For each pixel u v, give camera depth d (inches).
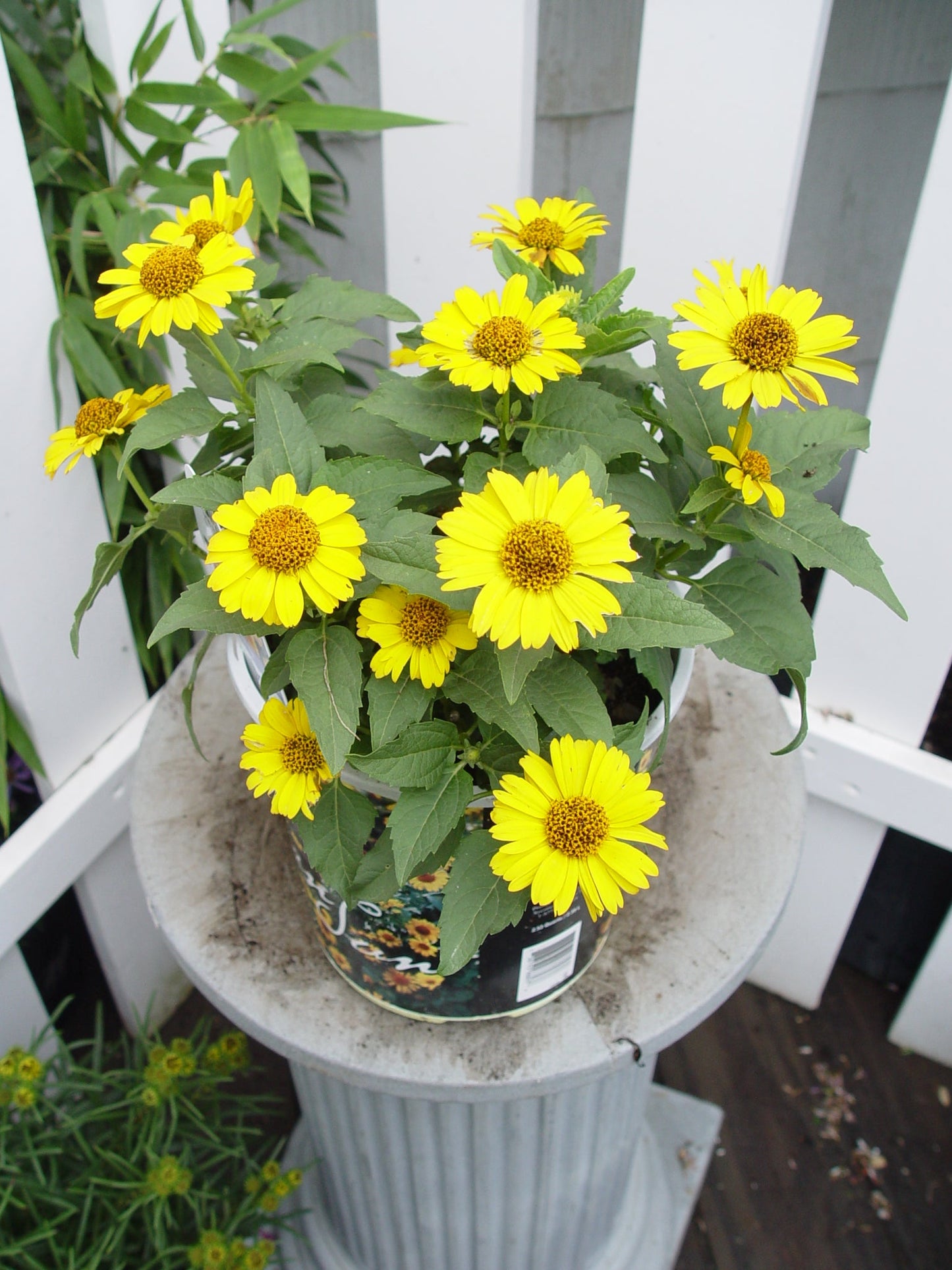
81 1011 39.1
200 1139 29.4
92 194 29.6
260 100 28.8
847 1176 35.6
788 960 39.4
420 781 14.9
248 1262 26.5
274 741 16.1
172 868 23.1
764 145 24.7
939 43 37.5
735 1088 38.0
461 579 12.9
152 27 27.5
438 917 17.4
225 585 13.5
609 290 17.5
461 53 27.6
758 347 14.3
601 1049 19.5
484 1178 24.9
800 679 16.8
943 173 23.0
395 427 17.0
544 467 15.2
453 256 31.2
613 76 43.7
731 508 17.3
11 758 34.8
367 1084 19.5
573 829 14.2
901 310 24.9
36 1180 27.5
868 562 15.2
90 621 30.4
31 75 28.5
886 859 38.4
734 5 23.4
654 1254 32.2
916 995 37.1
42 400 26.5
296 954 21.5
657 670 16.1
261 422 14.9
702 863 23.0
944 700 37.8
